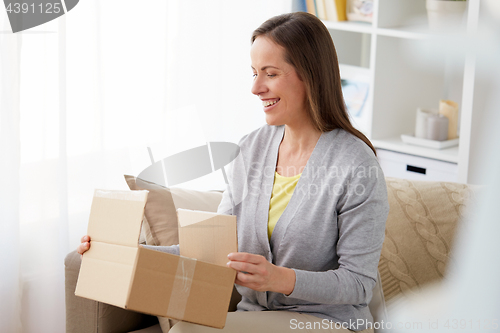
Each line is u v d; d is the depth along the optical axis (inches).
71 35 74.6
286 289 45.5
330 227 50.4
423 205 64.1
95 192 46.9
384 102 106.1
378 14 100.4
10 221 67.8
